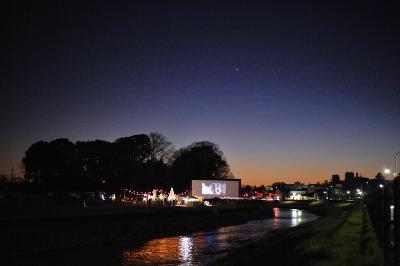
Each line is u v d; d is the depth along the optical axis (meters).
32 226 49.19
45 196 130.88
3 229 45.53
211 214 91.00
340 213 82.19
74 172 143.38
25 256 42.94
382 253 20.39
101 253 46.47
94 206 96.50
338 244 26.00
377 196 25.66
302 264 21.61
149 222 67.81
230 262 30.64
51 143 143.75
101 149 146.12
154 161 156.75
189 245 54.25
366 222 43.88
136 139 152.75
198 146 174.00
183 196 134.38
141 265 39.28
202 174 166.50
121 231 59.62
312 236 35.25
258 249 34.44
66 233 51.16
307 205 186.25
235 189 135.38
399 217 12.38
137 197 130.75
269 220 105.44
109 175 145.62
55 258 42.47
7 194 132.88
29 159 143.50
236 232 73.06
